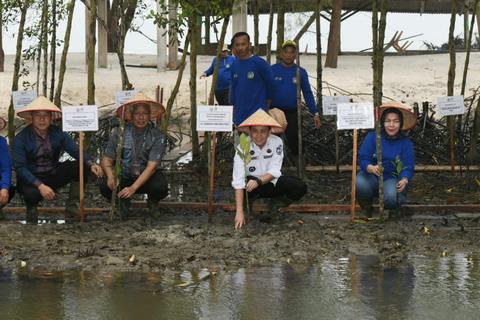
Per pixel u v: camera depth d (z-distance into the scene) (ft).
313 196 35.04
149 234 26.96
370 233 27.53
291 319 18.62
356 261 24.17
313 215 31.37
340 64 85.05
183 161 44.55
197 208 32.48
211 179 29.91
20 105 35.17
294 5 77.15
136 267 23.16
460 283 21.68
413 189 37.17
